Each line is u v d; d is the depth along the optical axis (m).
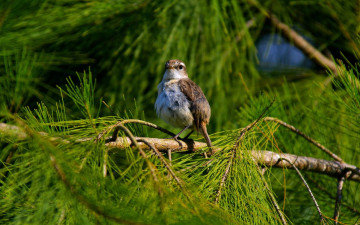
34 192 4.06
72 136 5.05
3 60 7.27
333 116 8.30
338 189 7.24
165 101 8.71
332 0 9.59
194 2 9.19
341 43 11.19
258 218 4.76
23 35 7.47
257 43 12.05
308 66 12.10
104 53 9.57
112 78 9.58
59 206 4.02
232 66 10.18
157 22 9.16
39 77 8.40
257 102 7.98
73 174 3.94
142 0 8.95
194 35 9.22
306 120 8.57
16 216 4.13
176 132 9.66
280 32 11.25
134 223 3.50
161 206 3.90
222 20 9.06
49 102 8.52
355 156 8.16
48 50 8.87
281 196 8.04
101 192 3.99
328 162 7.81
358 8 9.38
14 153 5.08
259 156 6.04
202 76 9.52
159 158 4.80
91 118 5.64
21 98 6.37
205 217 3.93
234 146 5.59
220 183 4.91
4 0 7.25
